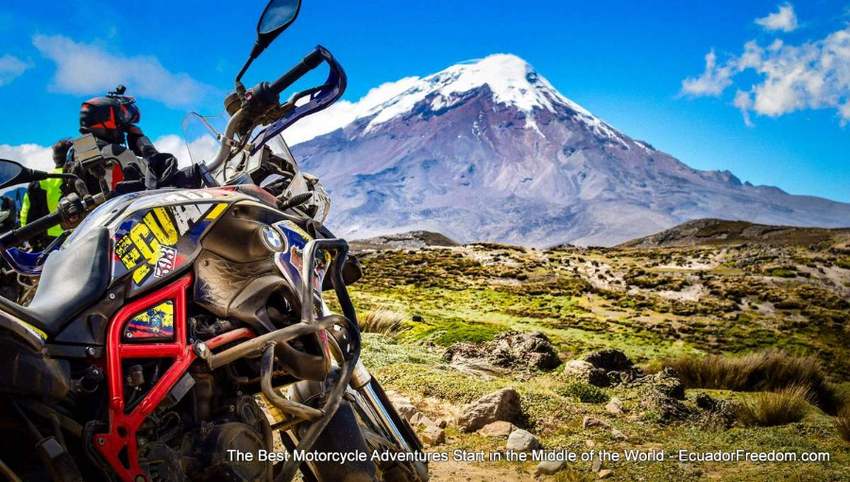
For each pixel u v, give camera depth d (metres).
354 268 4.38
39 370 2.67
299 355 3.53
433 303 23.12
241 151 4.02
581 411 8.55
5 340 2.62
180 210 3.35
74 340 2.85
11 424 2.70
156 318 3.13
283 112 3.98
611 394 9.89
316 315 3.82
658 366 13.90
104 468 2.84
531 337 12.06
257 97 3.85
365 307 19.53
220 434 3.21
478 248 36.59
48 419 2.71
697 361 13.34
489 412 7.75
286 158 4.18
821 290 31.48
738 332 23.34
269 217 3.66
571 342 18.17
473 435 7.54
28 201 4.85
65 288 2.96
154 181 3.84
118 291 3.04
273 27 3.79
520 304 24.70
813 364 13.46
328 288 4.32
